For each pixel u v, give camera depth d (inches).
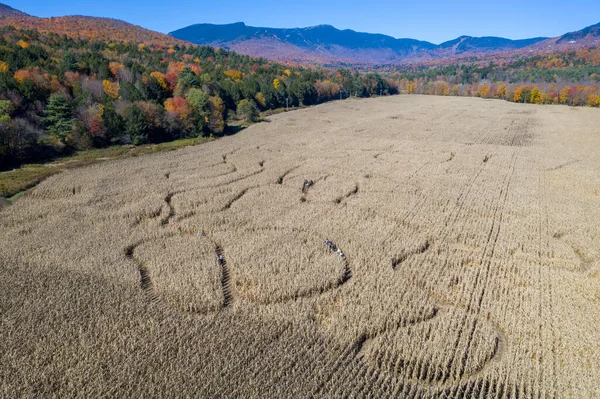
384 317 1056.2
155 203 1822.1
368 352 949.2
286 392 829.8
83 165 2458.2
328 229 1571.1
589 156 2647.6
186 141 3179.1
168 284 1205.1
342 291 1181.7
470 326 1024.2
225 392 824.9
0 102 2650.1
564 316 1060.5
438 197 1902.1
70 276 1239.5
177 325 1015.0
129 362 901.8
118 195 1916.8
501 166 2426.2
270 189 2021.4
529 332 1008.2
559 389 836.6
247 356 916.0
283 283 1206.3
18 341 967.6
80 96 3203.7
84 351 936.3
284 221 1643.7
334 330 1014.4
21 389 837.8
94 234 1523.1
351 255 1378.0
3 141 2372.0
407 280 1234.6
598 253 1386.6
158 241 1483.8
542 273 1267.2
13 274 1248.2
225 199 1883.6
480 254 1390.3
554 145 3009.4
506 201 1857.8
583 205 1803.6
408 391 851.4
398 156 2647.6
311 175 2247.8
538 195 1931.6
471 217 1685.5
